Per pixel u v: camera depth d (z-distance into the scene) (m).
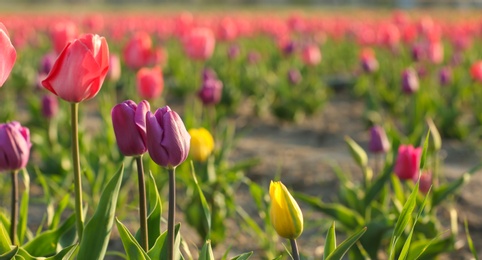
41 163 6.24
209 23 14.07
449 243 3.64
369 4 54.28
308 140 7.76
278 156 6.82
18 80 10.70
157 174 4.54
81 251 2.15
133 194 5.19
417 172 3.64
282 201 2.16
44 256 2.71
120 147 2.19
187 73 10.66
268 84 9.86
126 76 10.52
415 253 3.37
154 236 2.44
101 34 15.33
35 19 17.38
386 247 4.09
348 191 3.91
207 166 4.36
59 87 2.18
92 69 2.16
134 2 59.16
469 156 6.82
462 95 8.73
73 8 49.66
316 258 4.15
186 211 4.19
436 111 7.47
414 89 6.54
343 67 13.72
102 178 4.61
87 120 8.70
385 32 10.31
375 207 3.78
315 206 3.65
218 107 8.68
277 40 13.52
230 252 4.27
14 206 2.64
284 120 8.63
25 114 9.20
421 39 12.55
